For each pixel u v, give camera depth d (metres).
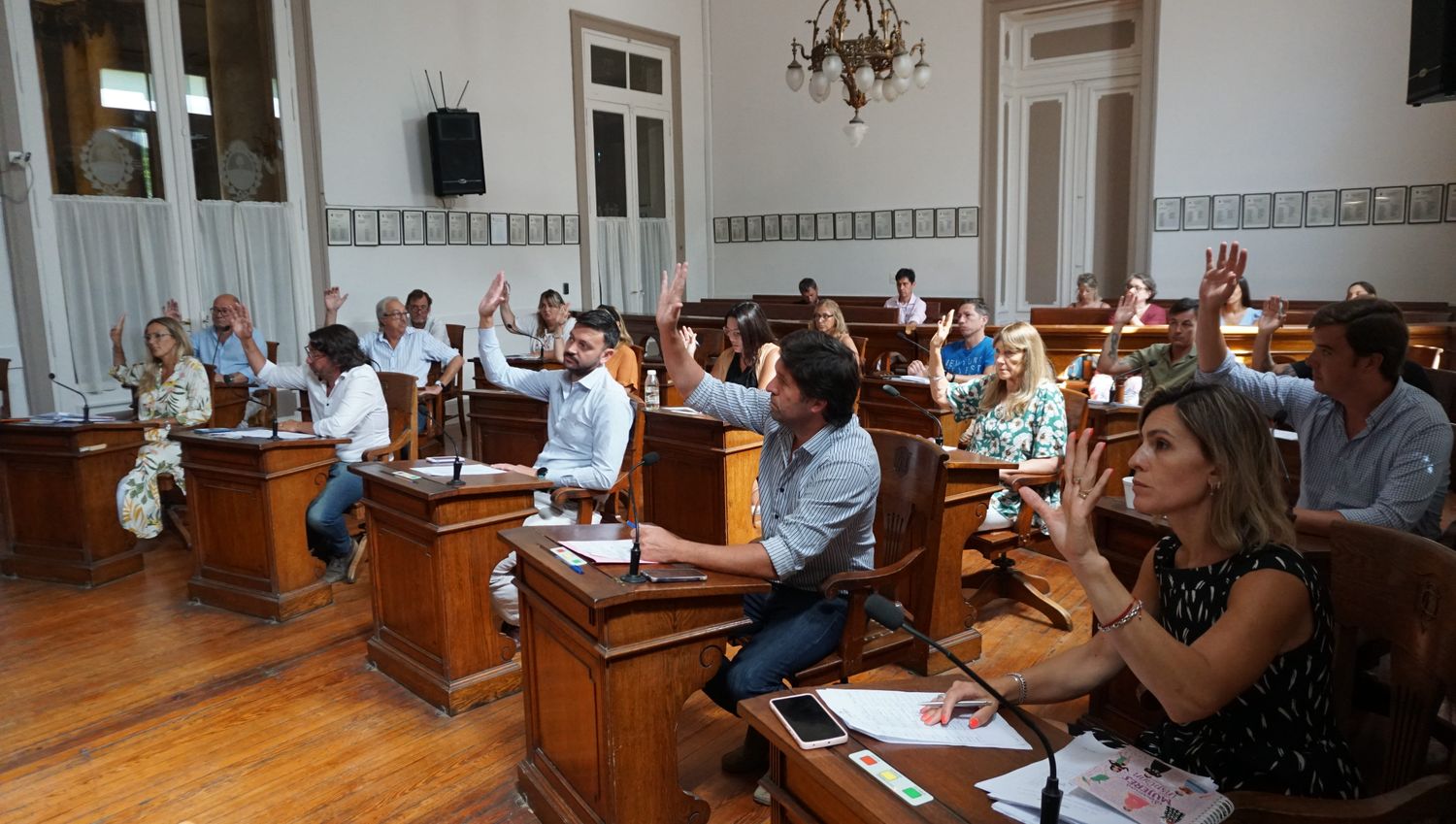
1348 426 2.47
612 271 10.75
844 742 1.48
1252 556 1.54
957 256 10.45
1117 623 1.41
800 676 2.44
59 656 3.60
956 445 5.13
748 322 4.68
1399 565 1.74
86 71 6.56
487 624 3.19
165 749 2.91
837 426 2.41
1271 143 8.52
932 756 1.44
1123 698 2.59
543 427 5.06
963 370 5.95
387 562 3.35
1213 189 8.83
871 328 7.29
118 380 6.11
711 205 11.95
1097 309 7.03
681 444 4.34
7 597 4.27
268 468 3.86
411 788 2.67
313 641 3.73
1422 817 1.46
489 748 2.89
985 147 10.12
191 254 7.17
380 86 8.24
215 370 6.23
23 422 4.46
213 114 7.27
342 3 7.92
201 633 3.82
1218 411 1.55
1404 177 8.01
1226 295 2.60
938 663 3.32
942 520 3.04
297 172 7.78
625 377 5.32
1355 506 2.46
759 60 11.35
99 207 6.66
